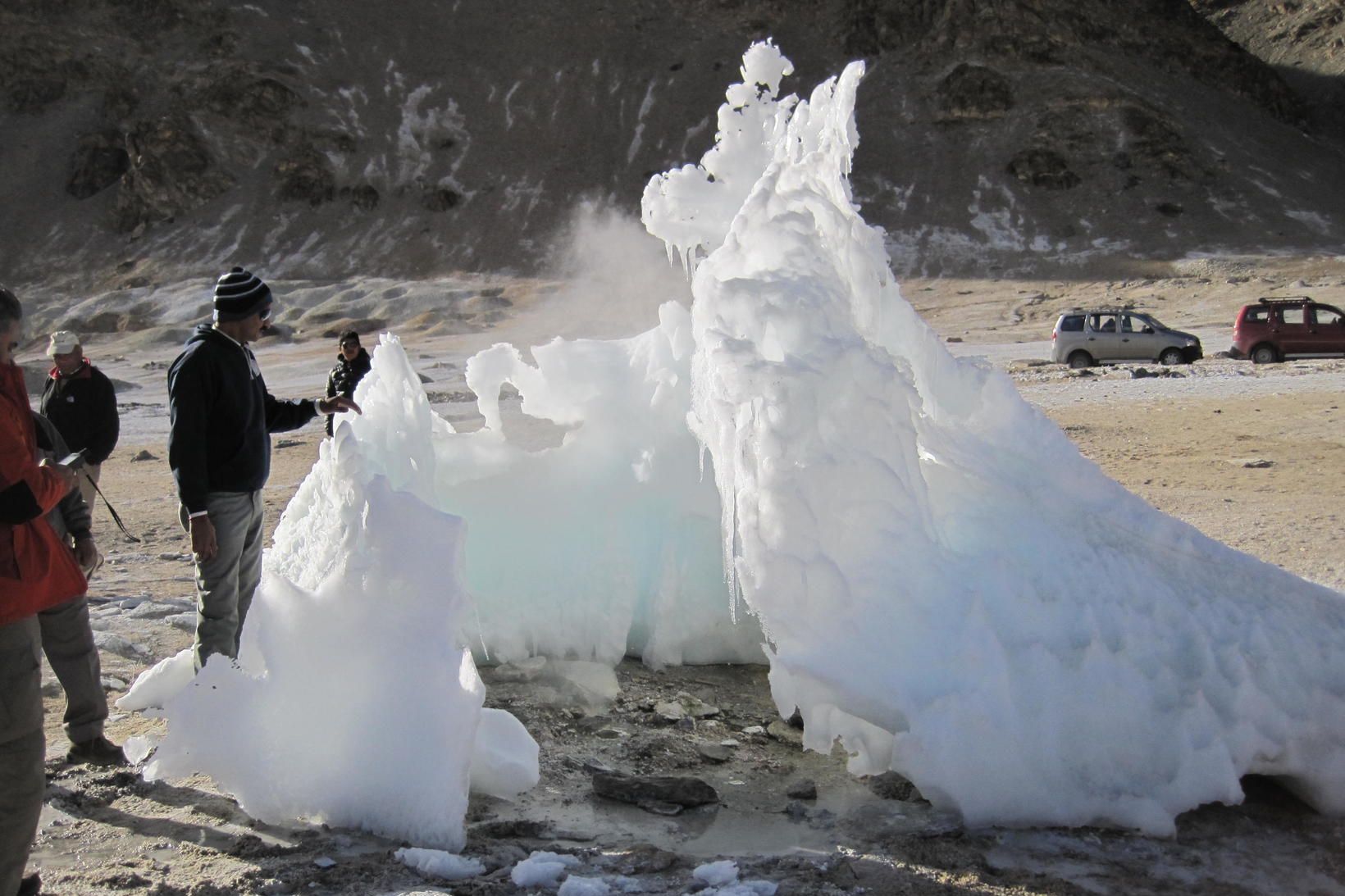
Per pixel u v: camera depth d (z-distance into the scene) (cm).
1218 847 350
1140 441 1419
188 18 12512
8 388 319
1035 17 11344
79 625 410
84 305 9362
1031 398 2047
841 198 437
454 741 351
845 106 436
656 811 382
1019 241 9138
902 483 375
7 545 297
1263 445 1351
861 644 362
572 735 457
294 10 12775
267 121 11300
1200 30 12275
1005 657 363
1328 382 2108
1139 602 389
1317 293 6009
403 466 467
